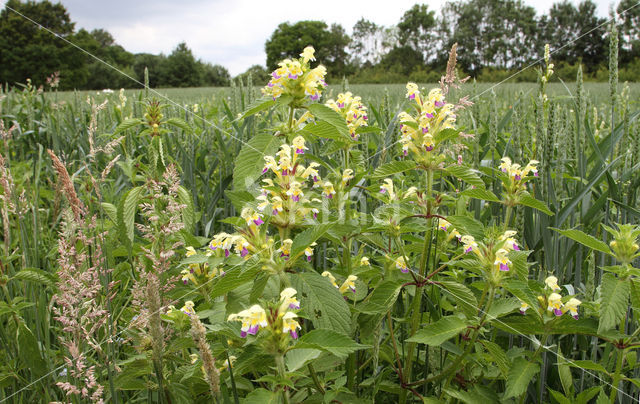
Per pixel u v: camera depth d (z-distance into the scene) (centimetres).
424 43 4062
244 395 215
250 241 185
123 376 196
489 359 216
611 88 301
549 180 278
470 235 207
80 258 187
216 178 504
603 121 635
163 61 3647
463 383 230
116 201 404
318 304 176
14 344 238
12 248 314
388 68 4106
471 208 335
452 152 325
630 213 286
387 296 204
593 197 351
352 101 259
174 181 236
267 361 171
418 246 251
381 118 433
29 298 268
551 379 247
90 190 320
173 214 234
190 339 196
